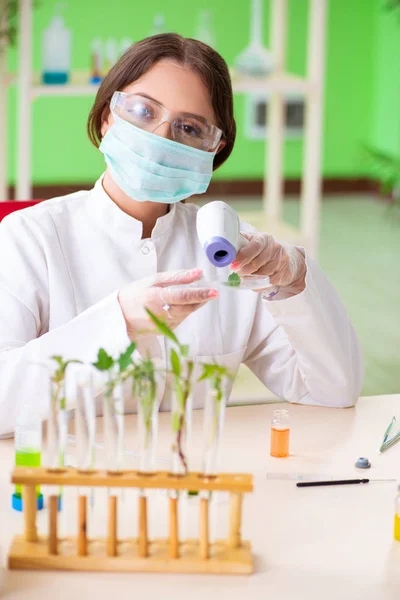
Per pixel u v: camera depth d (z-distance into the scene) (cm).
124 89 183
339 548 133
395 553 133
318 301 186
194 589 122
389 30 752
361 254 627
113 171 183
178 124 180
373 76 782
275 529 138
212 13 723
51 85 384
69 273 187
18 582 122
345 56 774
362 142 797
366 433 178
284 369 198
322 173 799
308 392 196
